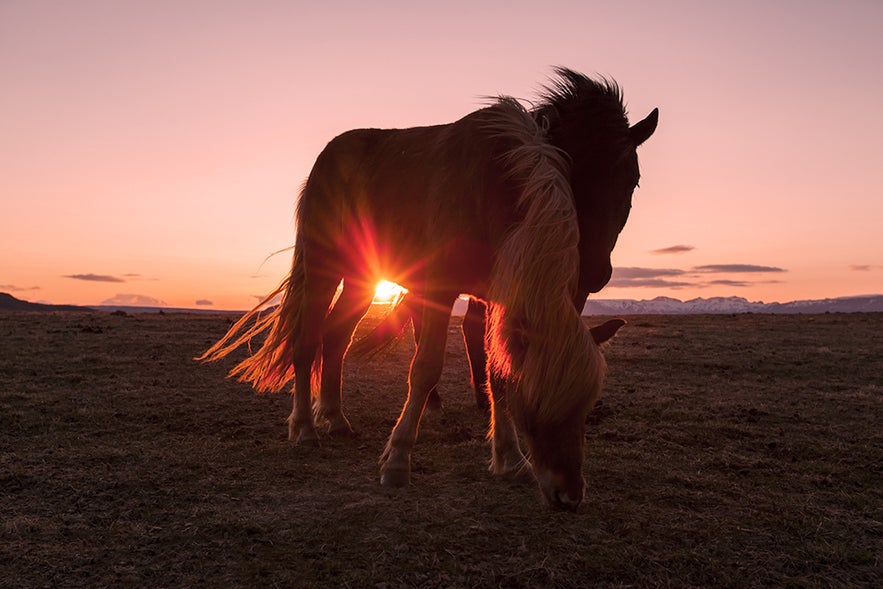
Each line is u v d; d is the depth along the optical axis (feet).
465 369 30.37
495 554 9.79
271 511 11.39
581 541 10.32
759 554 10.09
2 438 16.07
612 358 34.30
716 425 18.97
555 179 10.62
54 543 9.95
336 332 17.99
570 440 9.73
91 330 41.06
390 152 16.46
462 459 15.11
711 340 43.39
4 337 36.37
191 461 14.38
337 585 8.83
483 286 13.24
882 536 11.02
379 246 16.34
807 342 42.52
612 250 12.25
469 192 12.75
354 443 16.70
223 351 19.47
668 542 10.41
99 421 18.13
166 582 8.85
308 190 18.86
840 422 19.95
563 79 12.96
